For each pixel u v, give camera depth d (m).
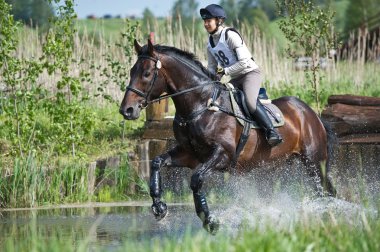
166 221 11.88
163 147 16.52
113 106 19.94
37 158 15.54
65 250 7.45
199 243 7.37
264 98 12.09
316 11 18.47
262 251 7.02
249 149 11.57
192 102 10.94
